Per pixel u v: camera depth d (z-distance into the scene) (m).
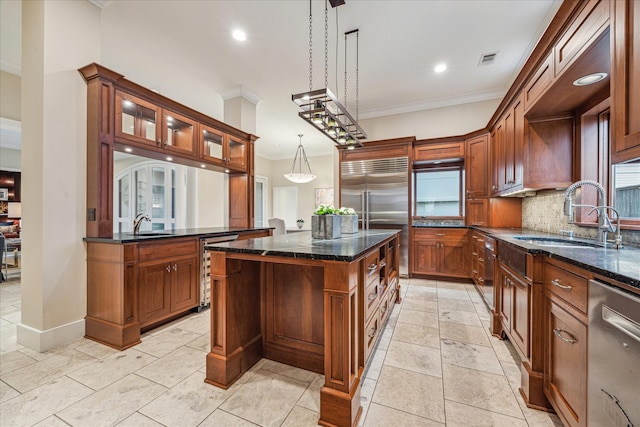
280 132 6.17
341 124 2.59
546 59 1.99
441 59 3.26
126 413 1.39
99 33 2.38
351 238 2.19
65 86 2.15
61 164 2.12
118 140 2.38
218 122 3.53
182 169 5.61
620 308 0.87
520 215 3.70
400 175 4.33
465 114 4.29
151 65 3.41
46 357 1.93
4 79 3.18
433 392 1.57
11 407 1.43
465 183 4.10
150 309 2.32
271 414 1.39
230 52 3.14
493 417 1.37
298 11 2.50
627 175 1.88
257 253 1.51
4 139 5.63
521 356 1.65
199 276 2.83
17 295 3.37
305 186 8.38
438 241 4.12
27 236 2.10
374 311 1.92
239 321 1.72
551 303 1.38
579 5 1.57
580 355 1.11
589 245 1.81
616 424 0.88
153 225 5.79
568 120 2.36
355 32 2.79
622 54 1.16
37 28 2.08
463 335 2.30
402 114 4.62
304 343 1.80
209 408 1.43
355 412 1.33
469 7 2.44
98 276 2.20
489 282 2.74
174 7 2.45
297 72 3.57
